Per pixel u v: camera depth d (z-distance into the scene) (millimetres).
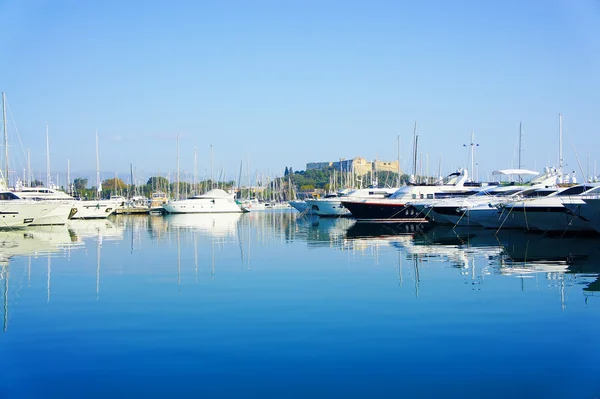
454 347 14023
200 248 36656
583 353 13562
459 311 17500
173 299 19562
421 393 11398
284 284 22297
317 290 21000
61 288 21750
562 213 39656
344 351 13742
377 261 28984
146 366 12844
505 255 30891
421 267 26562
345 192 89812
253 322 16328
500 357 13312
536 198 41438
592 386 11672
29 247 37500
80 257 31656
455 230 50969
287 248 36250
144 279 23781
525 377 12148
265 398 11188
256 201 138375
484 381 11945
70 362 13141
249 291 20891
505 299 19172
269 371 12508
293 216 91125
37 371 12617
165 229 56844
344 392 11445
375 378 12102
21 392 11500
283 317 16875
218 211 99438
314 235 47531
